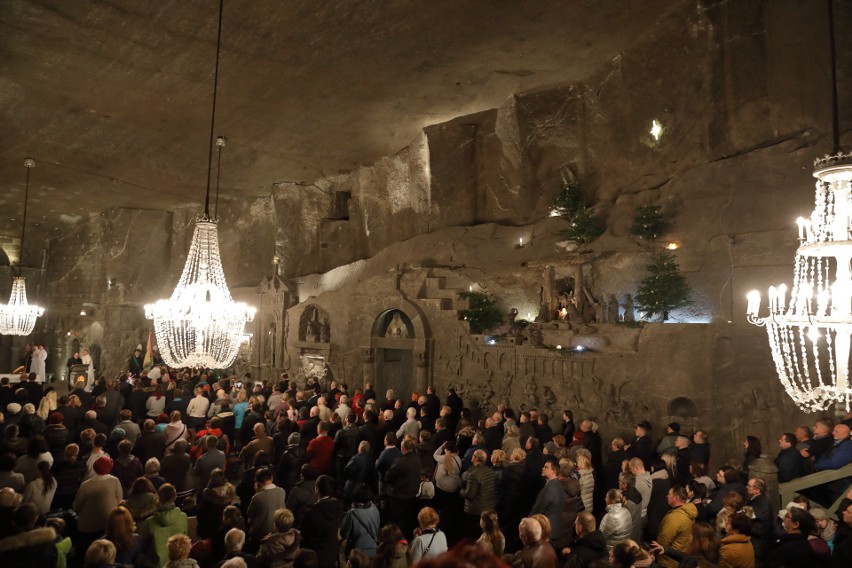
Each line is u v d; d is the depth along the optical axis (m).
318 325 18.11
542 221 14.96
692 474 7.04
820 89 10.10
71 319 25.72
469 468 7.93
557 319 12.78
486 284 14.57
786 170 10.52
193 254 7.71
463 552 1.48
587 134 14.65
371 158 18.88
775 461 7.40
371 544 5.92
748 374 9.67
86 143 17.56
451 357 14.10
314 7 10.85
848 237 4.88
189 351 7.62
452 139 16.72
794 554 5.00
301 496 6.54
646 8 11.84
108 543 4.28
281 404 11.23
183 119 15.95
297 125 16.39
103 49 12.37
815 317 4.72
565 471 6.68
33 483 6.18
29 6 10.80
